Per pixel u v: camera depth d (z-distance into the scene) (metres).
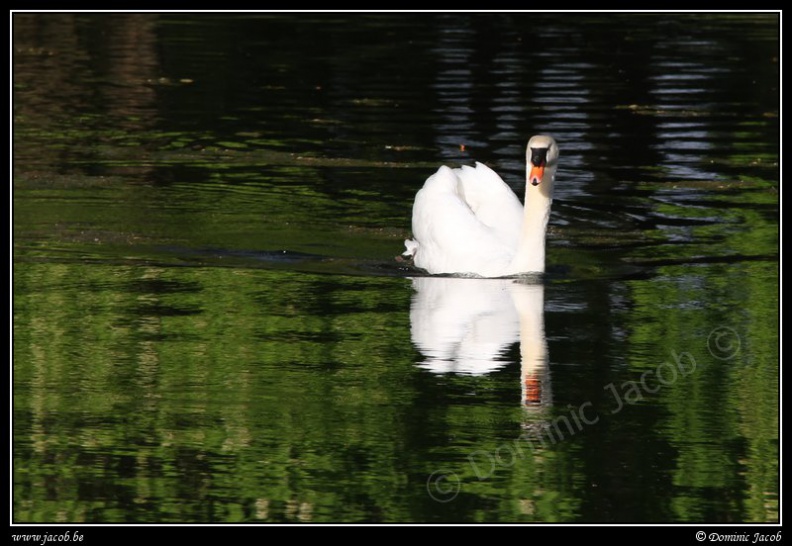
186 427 12.02
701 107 26.91
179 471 11.21
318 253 17.48
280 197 20.09
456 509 10.62
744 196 20.61
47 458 11.41
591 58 31.77
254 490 10.91
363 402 12.58
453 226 16.91
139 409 12.41
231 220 18.80
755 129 25.14
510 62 31.22
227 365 13.42
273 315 14.94
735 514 10.70
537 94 27.89
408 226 18.84
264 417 12.24
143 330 14.41
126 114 25.50
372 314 14.99
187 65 30.27
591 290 16.02
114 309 15.02
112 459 11.41
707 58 31.91
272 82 28.72
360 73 29.78
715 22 36.94
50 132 23.89
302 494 10.77
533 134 24.52
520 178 21.62
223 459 11.44
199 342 14.02
